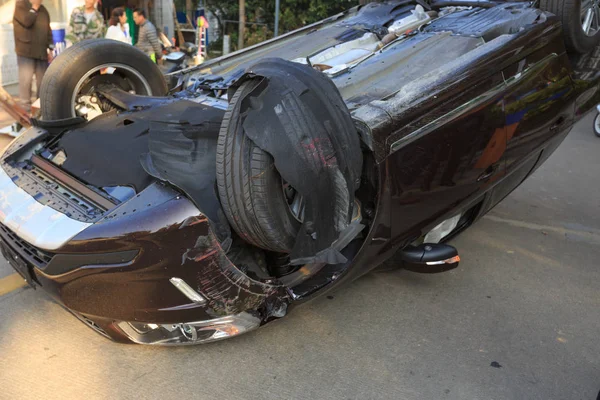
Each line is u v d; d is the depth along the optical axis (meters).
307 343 2.78
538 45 3.37
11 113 5.94
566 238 4.21
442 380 2.55
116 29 6.80
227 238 2.35
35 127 3.20
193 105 3.03
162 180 2.32
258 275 2.59
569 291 3.42
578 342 2.89
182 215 2.19
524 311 3.16
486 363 2.69
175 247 2.18
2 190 2.69
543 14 3.58
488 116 2.97
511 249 3.97
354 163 2.32
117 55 3.38
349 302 3.17
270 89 2.23
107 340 2.73
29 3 6.15
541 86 3.33
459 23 3.71
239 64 3.71
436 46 3.39
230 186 2.22
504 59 3.10
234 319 2.50
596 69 3.95
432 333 2.91
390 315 3.06
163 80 3.65
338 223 2.35
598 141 7.15
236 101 2.28
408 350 2.76
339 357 2.69
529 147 3.37
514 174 3.64
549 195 5.15
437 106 2.71
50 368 2.50
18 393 2.34
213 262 2.26
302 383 2.50
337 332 2.88
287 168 2.14
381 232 2.60
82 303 2.36
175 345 2.58
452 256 2.90
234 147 2.21
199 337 2.52
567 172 5.83
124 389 2.40
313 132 2.20
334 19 4.37
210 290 2.31
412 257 2.89
